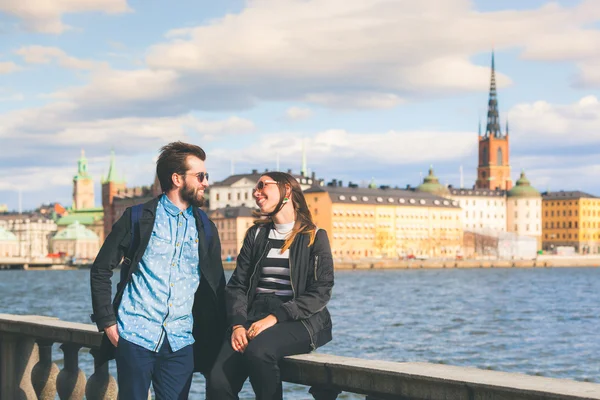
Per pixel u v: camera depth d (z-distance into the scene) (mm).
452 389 5578
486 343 48031
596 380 35719
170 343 6820
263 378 6637
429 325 58781
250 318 7082
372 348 45656
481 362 40750
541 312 71750
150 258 6879
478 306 78688
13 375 9422
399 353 43656
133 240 6895
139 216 6910
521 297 93188
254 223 7441
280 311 6844
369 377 6102
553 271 194375
